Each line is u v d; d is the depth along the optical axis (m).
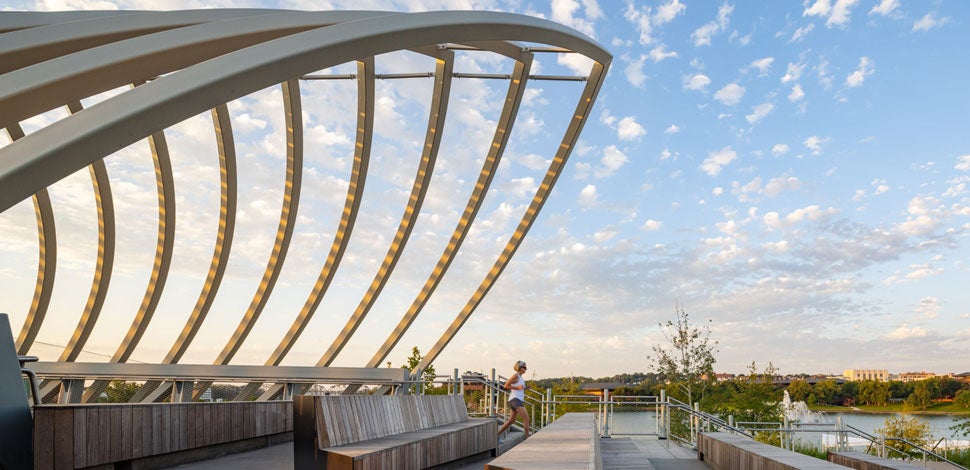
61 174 5.79
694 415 17.39
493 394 14.54
